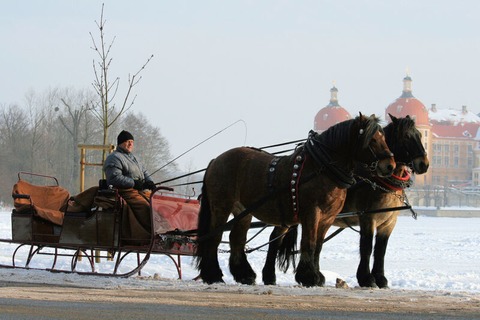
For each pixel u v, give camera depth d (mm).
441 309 9789
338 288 13320
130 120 81688
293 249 14688
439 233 50156
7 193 90000
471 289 16531
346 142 13070
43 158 91562
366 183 14312
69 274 14469
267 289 12773
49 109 93250
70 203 14781
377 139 12992
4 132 93188
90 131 81875
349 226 15234
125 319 7785
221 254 23344
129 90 20875
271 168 13648
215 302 10133
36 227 15234
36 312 8258
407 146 14500
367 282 14266
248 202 13977
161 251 14188
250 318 8125
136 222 14391
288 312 8875
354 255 26531
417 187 148625
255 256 24281
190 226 14938
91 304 9305
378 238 14781
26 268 15383
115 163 14711
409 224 72500
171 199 14742
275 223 13711
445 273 20781
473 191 157250
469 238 42094
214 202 14297
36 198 15664
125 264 18422
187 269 18594
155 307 9117
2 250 22250
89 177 75125
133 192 14594
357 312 9086
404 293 12703
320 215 13156
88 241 14523
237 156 14258
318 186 13070
